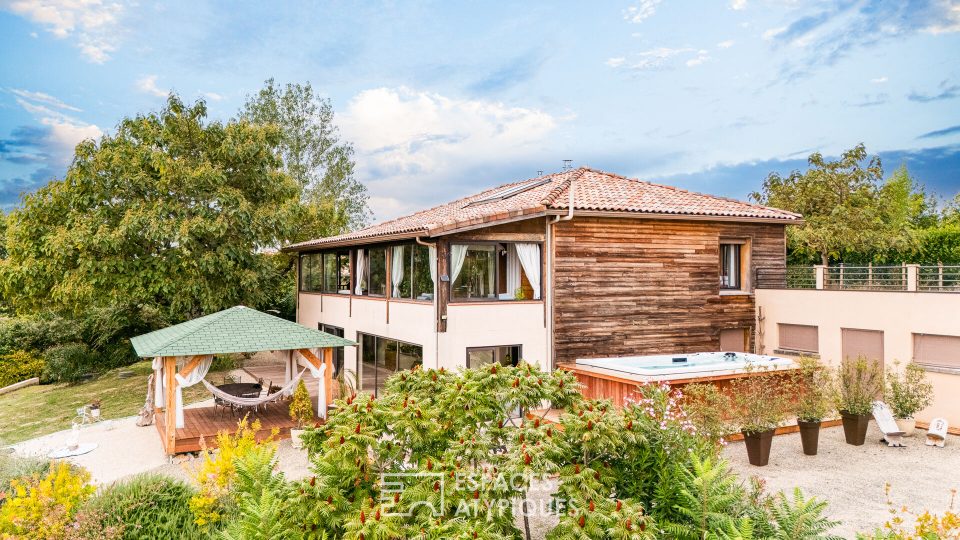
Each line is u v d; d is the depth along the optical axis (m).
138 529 7.47
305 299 25.45
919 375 13.21
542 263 15.86
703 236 17.73
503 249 15.56
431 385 8.47
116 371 25.75
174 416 12.70
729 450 12.45
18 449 13.80
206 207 22.27
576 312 15.95
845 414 12.89
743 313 18.38
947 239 22.45
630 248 16.66
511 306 15.30
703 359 16.56
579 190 17.58
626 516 6.16
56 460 11.73
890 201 26.38
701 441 8.46
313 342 14.30
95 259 20.17
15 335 25.83
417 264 15.97
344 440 6.65
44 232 20.72
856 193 25.62
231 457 8.23
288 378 17.14
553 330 15.70
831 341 16.47
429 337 14.91
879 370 13.83
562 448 7.02
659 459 7.62
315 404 16.47
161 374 15.22
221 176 22.20
